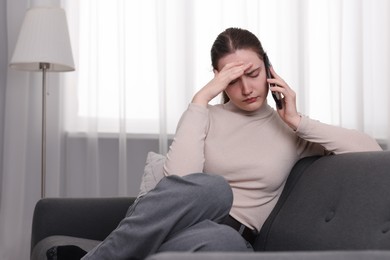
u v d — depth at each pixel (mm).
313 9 3293
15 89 2912
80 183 3008
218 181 1229
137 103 3057
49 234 1830
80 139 3018
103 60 3025
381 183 1203
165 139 3029
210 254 633
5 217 2873
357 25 3299
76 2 2982
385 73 3332
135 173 3082
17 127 2906
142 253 1184
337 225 1254
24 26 2607
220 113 1665
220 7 3111
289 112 1547
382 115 3336
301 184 1535
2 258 2852
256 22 3168
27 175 2941
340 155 1467
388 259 638
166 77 3053
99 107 3023
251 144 1595
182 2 3088
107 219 1882
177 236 1144
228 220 1555
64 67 2730
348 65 3309
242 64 1579
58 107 2959
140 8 3049
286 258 633
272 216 1575
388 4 3324
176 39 3086
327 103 3289
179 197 1176
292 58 3203
